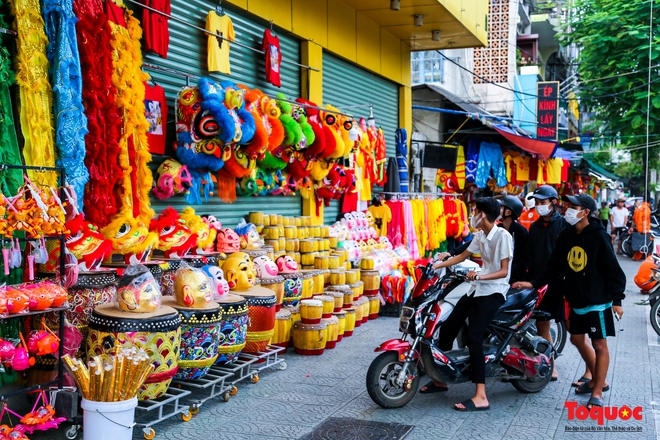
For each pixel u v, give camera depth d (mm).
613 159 33875
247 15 8375
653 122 19750
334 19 10414
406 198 12516
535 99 23922
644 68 18938
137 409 5230
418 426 5117
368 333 8547
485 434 4949
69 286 4730
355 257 9648
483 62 23578
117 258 5621
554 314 6402
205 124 6375
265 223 8078
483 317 5559
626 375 6633
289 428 5004
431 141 14242
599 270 5562
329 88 10508
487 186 15797
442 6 10789
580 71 21297
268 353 6453
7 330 4676
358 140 9891
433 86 14391
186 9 7277
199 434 4844
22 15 4734
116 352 4398
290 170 8547
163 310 4848
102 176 5312
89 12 5289
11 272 4703
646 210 19547
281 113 7699
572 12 22891
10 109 4719
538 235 6523
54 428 4762
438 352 5559
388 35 12641
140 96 5758
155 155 6652
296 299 7625
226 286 5738
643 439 4859
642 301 11148
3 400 4234
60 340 4516
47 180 4875
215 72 7762
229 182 7402
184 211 6430
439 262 6027
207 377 5793
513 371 5910
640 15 19625
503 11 23516
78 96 4961
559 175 15938
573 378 6602
